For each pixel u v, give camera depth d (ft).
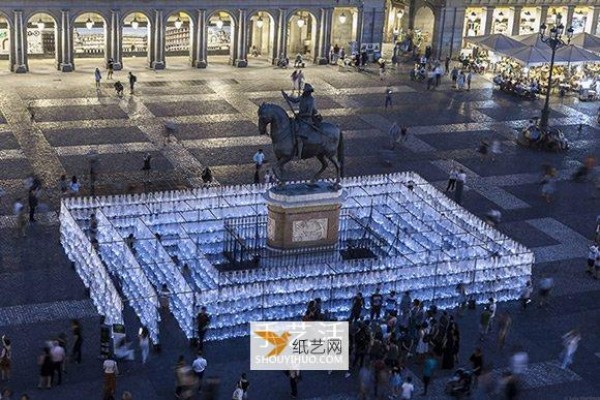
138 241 154.40
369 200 177.47
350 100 258.37
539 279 161.27
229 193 173.58
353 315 140.56
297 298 143.43
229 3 278.46
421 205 175.01
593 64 295.48
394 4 327.06
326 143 156.56
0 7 256.11
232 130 226.17
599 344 142.82
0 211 174.09
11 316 139.85
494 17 321.11
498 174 209.77
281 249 158.81
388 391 125.39
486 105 262.26
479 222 168.45
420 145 225.35
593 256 162.71
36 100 239.30
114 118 229.25
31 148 205.77
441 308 150.00
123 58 289.53
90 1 264.31
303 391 126.72
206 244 163.63
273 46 289.33
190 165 202.08
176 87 259.80
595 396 129.70
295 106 247.50
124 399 109.50
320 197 157.58
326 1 289.74
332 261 155.33
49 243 163.63
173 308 142.31
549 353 139.54
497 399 127.34
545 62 267.18
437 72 276.21
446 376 131.75
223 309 138.62
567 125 248.73
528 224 184.34
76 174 193.47
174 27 295.07
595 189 204.33
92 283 145.48
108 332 129.70
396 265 152.76
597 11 327.88
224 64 289.74
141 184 188.14
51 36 283.59
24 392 122.42
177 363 127.54
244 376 120.57
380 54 304.71
